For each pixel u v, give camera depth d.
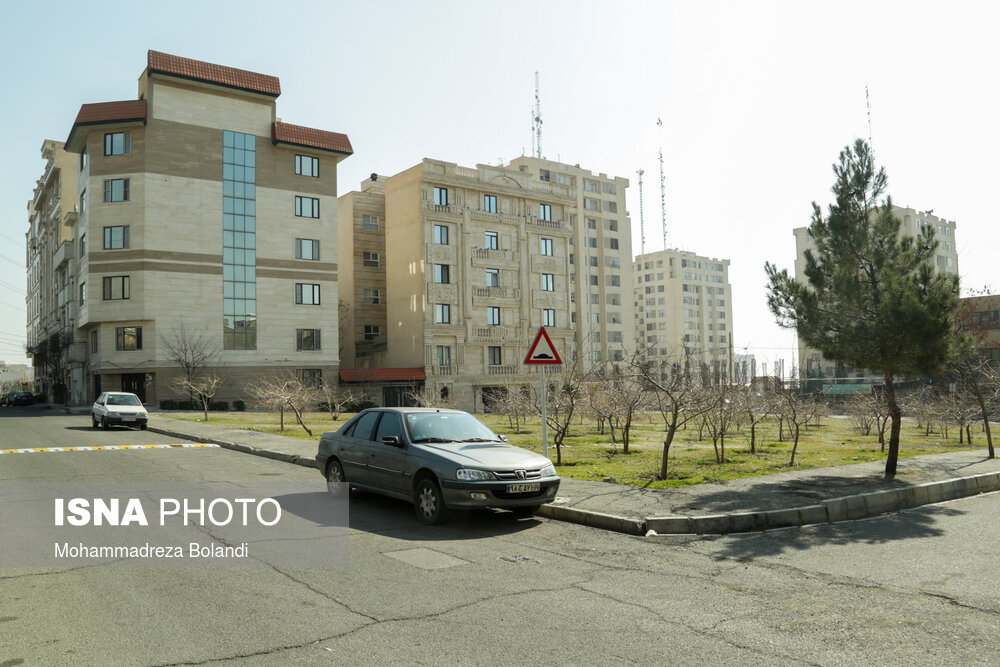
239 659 4.43
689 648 4.70
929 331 11.27
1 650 4.55
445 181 55.28
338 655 4.51
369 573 6.55
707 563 7.11
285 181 50.19
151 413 38.03
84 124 44.03
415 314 54.56
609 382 21.45
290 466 15.17
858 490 10.73
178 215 45.81
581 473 12.88
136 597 5.73
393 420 10.18
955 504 10.92
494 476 8.68
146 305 44.22
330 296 51.59
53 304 63.78
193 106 46.88
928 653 4.64
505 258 58.25
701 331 125.25
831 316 12.69
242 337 47.72
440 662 4.41
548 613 5.43
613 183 83.44
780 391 22.62
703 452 17.19
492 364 57.12
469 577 6.47
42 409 48.84
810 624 5.22
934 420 23.22
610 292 81.44
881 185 12.89
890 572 6.76
